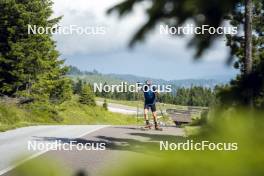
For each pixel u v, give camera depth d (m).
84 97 87.00
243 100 2.77
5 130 27.47
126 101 151.88
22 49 59.91
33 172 2.45
